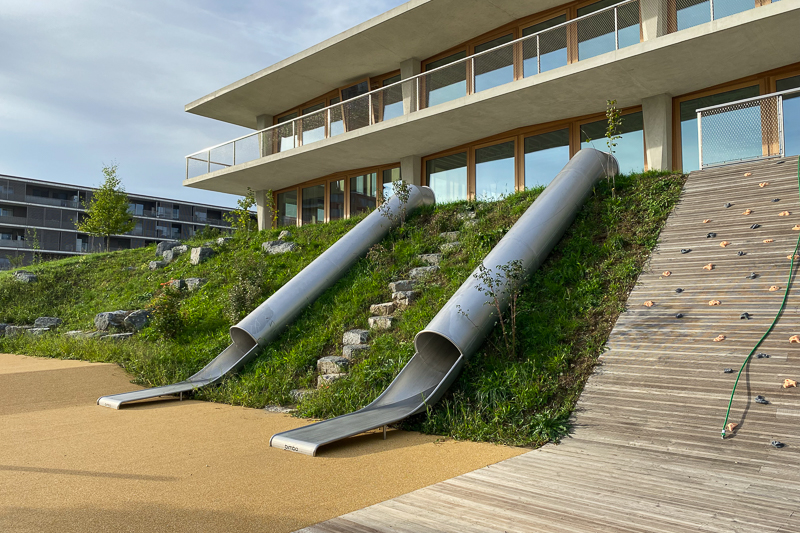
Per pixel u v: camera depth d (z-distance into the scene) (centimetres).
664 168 1388
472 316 704
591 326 715
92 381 933
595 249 883
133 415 718
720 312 656
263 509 365
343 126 1981
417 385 707
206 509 366
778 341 575
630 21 1431
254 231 1828
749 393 516
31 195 5509
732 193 924
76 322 1470
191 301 1339
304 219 2417
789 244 738
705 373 564
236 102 2447
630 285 775
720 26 1095
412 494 382
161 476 448
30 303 1630
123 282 1689
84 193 5800
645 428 510
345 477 443
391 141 1816
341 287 1099
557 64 1574
